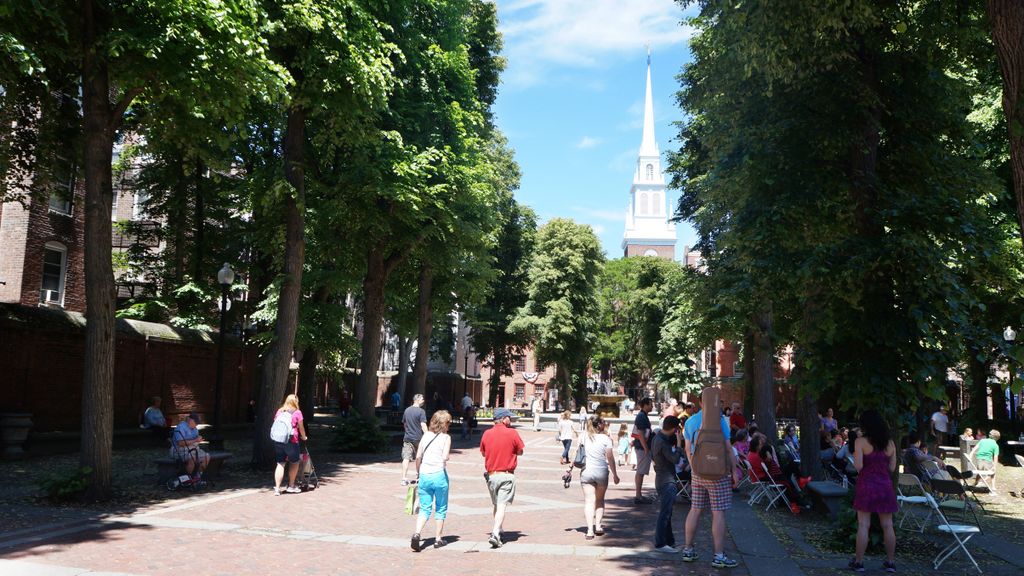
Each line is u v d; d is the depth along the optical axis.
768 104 11.90
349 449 22.02
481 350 53.31
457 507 12.17
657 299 58.62
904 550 9.06
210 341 25.23
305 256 26.17
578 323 53.28
